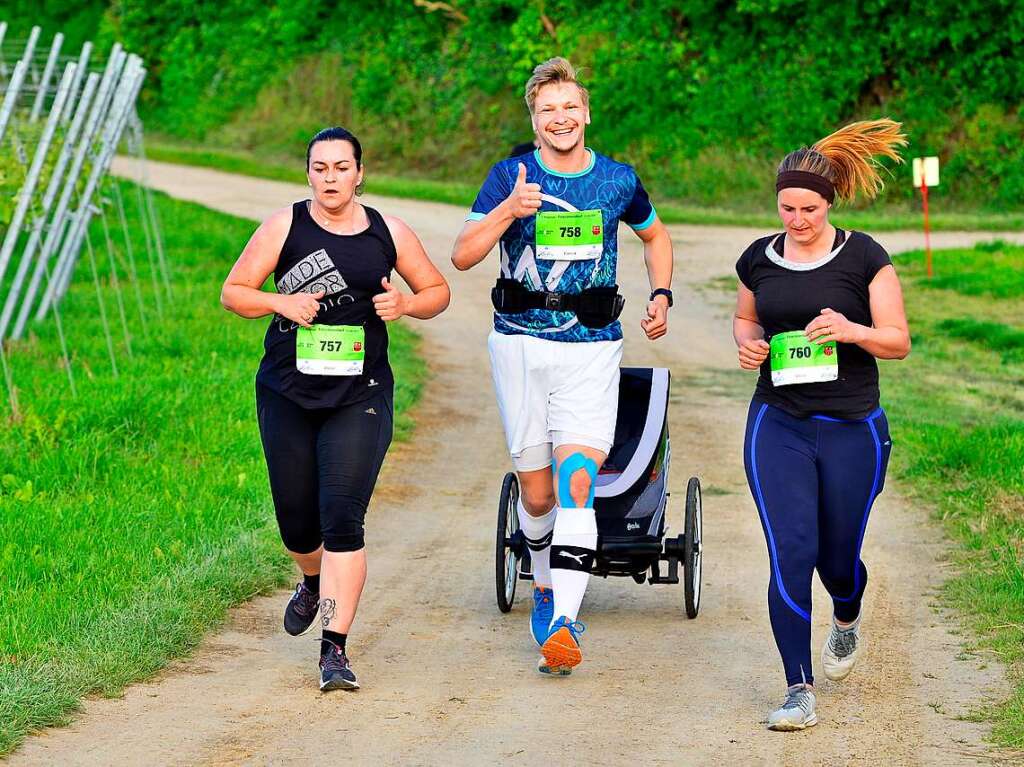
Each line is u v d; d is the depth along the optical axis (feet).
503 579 85.15
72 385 138.31
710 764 60.29
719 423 156.66
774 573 65.82
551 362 72.79
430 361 199.72
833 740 63.41
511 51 538.47
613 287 73.36
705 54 508.53
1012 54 479.82
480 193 73.82
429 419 156.76
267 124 625.00
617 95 508.53
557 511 73.36
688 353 213.25
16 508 99.19
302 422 70.74
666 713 67.56
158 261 268.00
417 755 61.21
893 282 66.18
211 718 65.77
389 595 90.48
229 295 69.00
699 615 86.94
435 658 77.05
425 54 584.40
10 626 74.84
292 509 71.97
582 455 72.59
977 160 475.72
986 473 120.98
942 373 188.14
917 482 122.83
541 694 70.59
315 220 69.82
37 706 64.13
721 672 74.79
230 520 101.50
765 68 498.69
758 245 68.59
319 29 636.07
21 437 118.42
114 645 73.36
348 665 72.54
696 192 481.87
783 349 65.46
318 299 69.67
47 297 186.09
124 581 84.79
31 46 173.17
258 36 650.43
